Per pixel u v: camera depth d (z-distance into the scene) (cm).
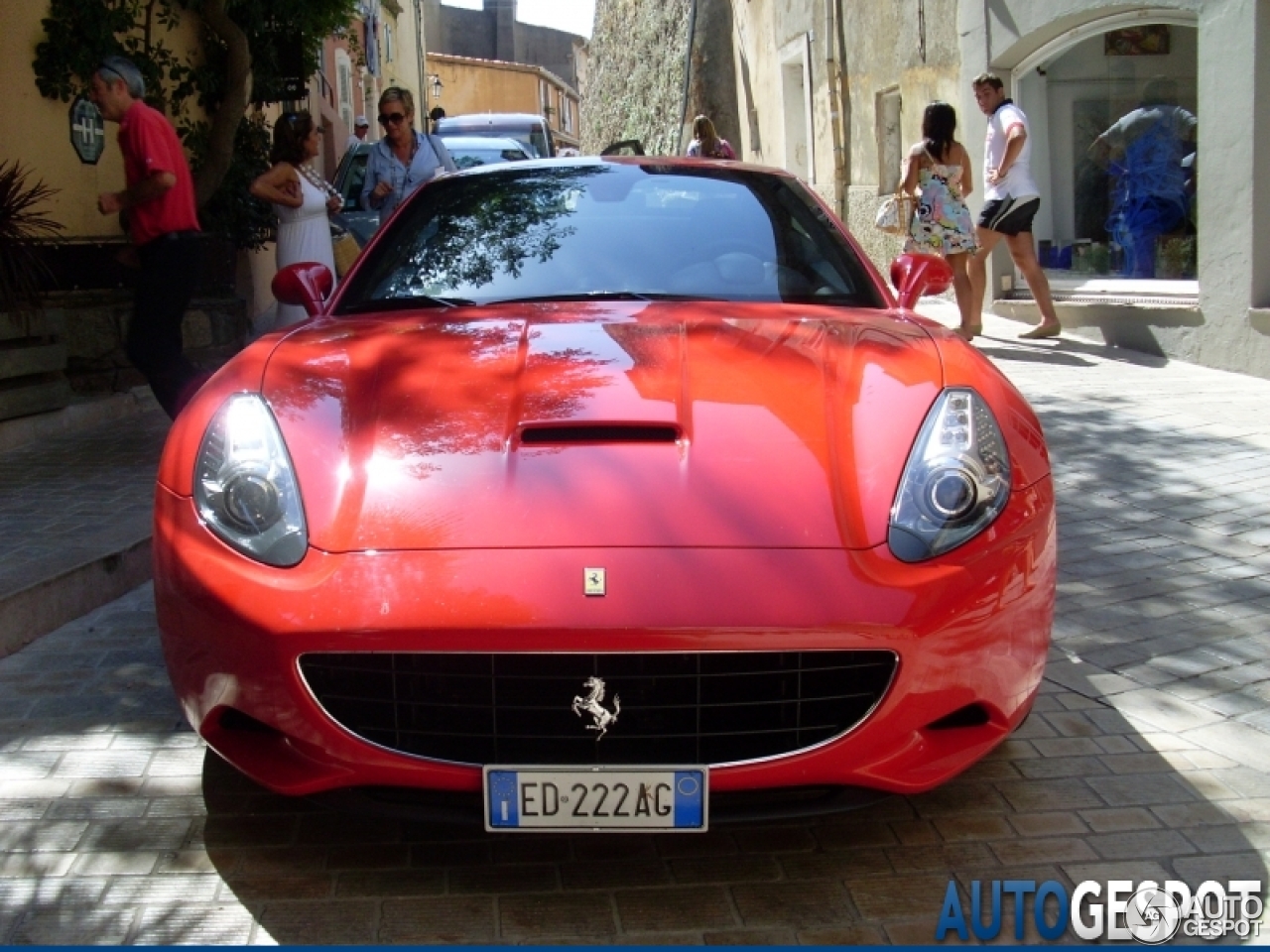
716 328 324
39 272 682
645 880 268
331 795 253
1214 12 767
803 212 407
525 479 258
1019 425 289
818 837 284
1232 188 764
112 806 297
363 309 362
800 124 1753
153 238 580
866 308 358
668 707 242
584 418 275
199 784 308
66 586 419
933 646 245
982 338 932
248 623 247
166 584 264
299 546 252
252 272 1116
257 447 271
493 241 387
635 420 274
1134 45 905
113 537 458
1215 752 326
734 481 259
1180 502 538
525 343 313
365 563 245
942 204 890
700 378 292
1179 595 439
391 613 238
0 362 610
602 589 237
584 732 244
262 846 280
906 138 1245
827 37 1491
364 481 262
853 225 1459
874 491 261
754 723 246
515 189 416
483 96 4838
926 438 273
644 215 396
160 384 597
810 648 238
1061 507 541
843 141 1480
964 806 298
